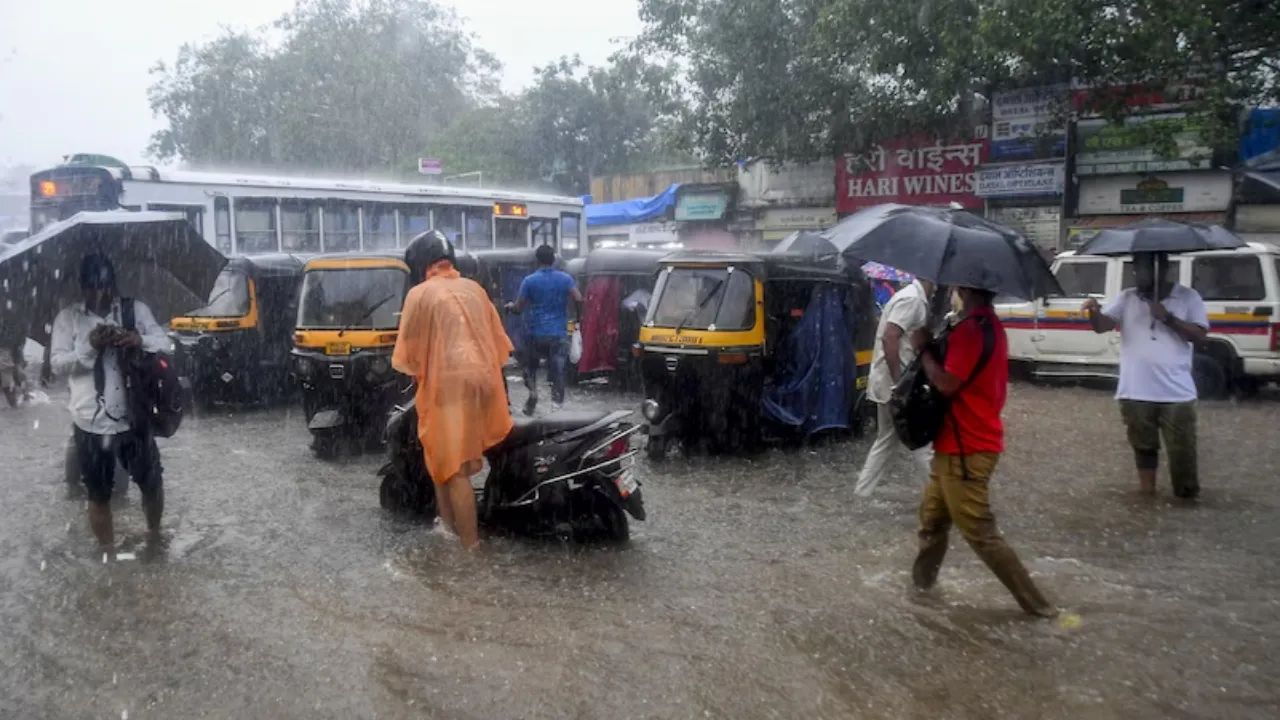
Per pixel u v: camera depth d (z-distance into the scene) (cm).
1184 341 732
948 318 541
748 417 907
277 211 1631
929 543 533
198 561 600
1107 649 460
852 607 516
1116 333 1316
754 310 895
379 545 634
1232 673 433
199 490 787
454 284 615
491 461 641
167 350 635
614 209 2653
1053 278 529
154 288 648
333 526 680
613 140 3634
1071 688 420
